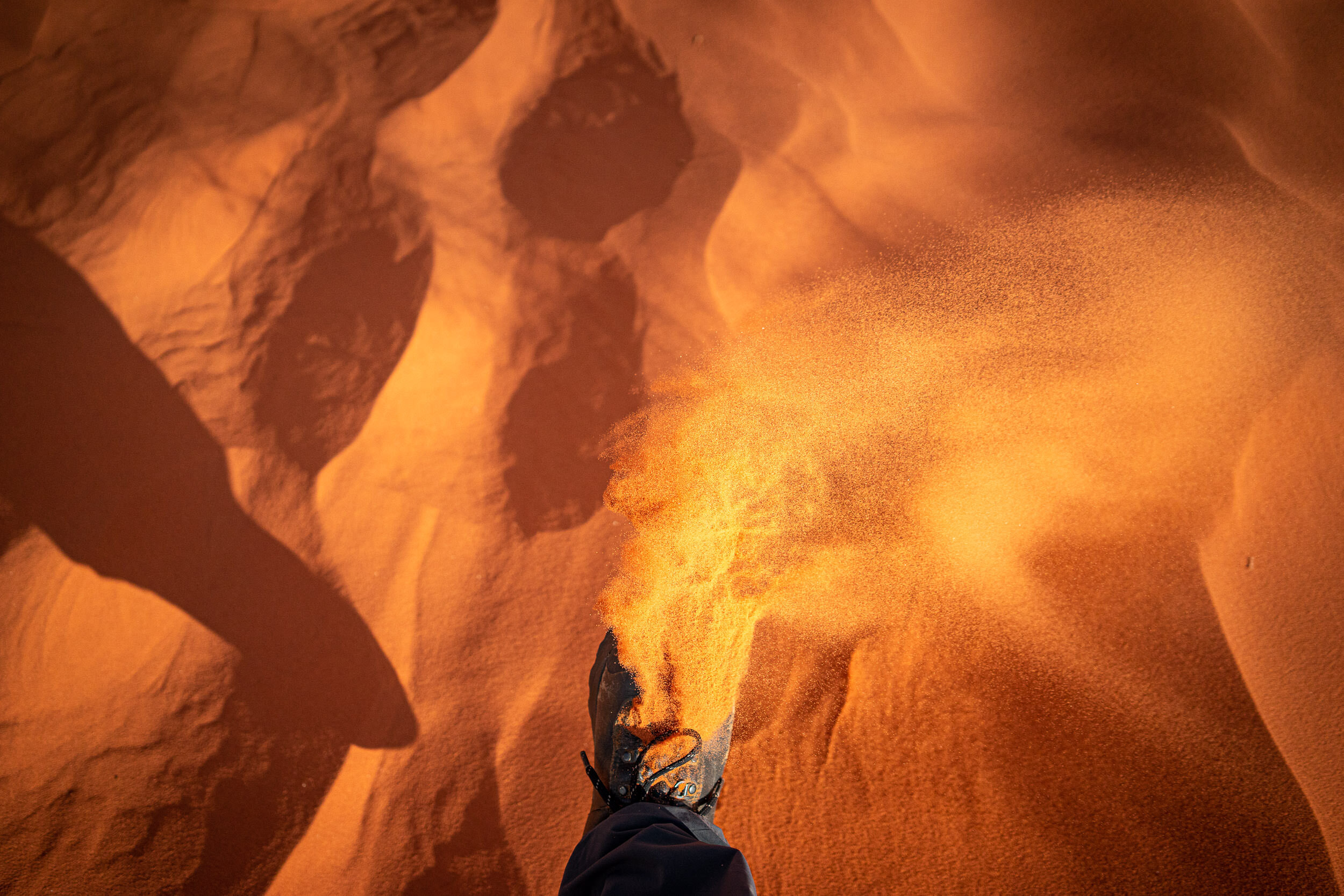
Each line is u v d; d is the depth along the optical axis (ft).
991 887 5.82
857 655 6.73
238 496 8.18
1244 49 10.81
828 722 6.57
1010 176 10.14
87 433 8.57
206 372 8.93
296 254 9.67
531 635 7.42
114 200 10.02
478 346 9.04
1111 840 5.82
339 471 8.23
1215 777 5.90
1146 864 5.69
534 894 6.16
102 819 6.53
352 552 7.88
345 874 6.34
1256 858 5.57
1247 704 6.17
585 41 11.86
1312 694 6.17
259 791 6.65
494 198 10.07
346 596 7.64
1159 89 10.77
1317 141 9.79
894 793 6.26
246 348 9.05
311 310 9.23
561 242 9.71
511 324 9.17
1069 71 11.32
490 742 6.89
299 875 6.29
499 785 6.68
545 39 11.76
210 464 8.36
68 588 7.60
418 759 6.82
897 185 10.25
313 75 11.10
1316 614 6.51
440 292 9.24
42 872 6.28
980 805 6.12
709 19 12.05
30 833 6.47
